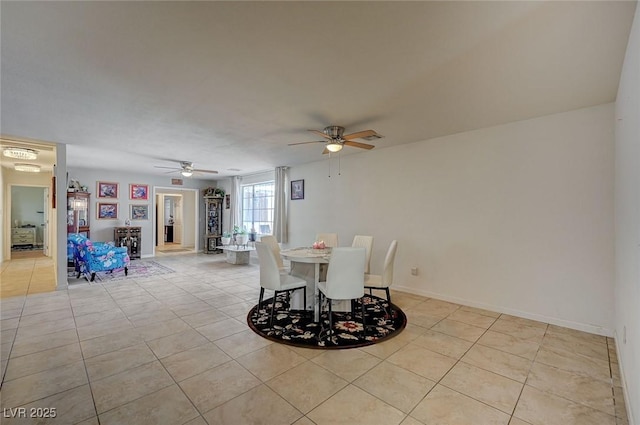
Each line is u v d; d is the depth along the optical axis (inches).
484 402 75.3
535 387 81.7
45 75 91.3
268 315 136.7
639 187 60.3
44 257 311.3
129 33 70.1
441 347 105.3
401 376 86.8
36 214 394.9
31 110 121.6
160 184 334.0
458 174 153.9
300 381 83.9
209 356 98.1
